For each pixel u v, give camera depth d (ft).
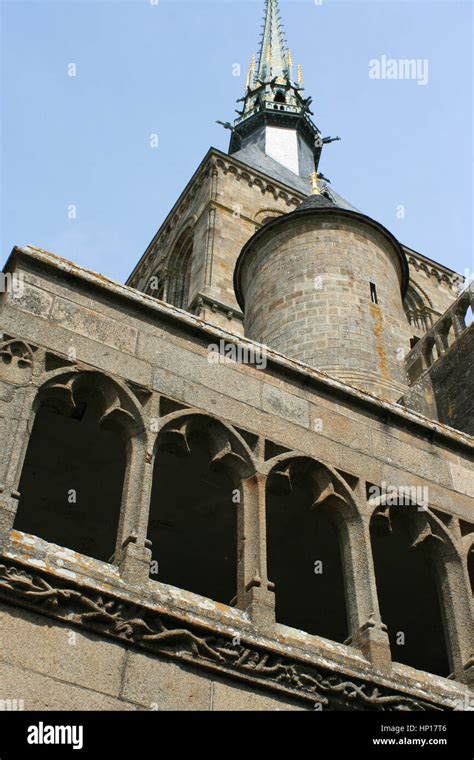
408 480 52.85
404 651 67.62
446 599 49.73
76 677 35.96
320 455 50.62
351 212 105.29
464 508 53.93
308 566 62.49
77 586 37.81
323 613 65.92
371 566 47.26
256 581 43.37
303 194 199.21
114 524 60.08
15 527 60.54
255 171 195.52
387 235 107.14
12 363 43.98
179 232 193.67
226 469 47.96
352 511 49.39
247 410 49.88
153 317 50.47
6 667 34.94
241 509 46.50
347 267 99.91
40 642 36.09
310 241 103.35
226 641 39.75
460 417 73.67
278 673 40.11
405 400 80.18
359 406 54.80
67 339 46.47
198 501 58.95
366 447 52.95
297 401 52.42
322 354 90.79
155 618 38.70
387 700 41.57
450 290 209.36
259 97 274.57
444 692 44.16
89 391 46.24
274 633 41.96
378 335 93.71
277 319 96.89
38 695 34.91
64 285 48.60
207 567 63.41
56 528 60.59
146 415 46.03
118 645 37.55
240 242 177.27
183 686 37.86
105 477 56.90
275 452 49.34
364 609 45.78
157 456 55.88
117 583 39.27
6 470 40.11
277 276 101.55
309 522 59.47
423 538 51.16
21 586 36.52
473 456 57.41
